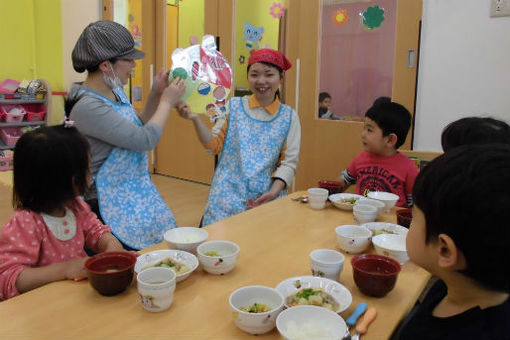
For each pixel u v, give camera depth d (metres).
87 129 1.58
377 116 1.88
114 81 1.67
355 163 2.08
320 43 3.46
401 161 1.92
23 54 4.96
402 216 1.46
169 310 0.92
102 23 1.62
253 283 1.05
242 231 1.41
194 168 4.57
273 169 2.14
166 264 1.08
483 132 1.39
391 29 3.14
